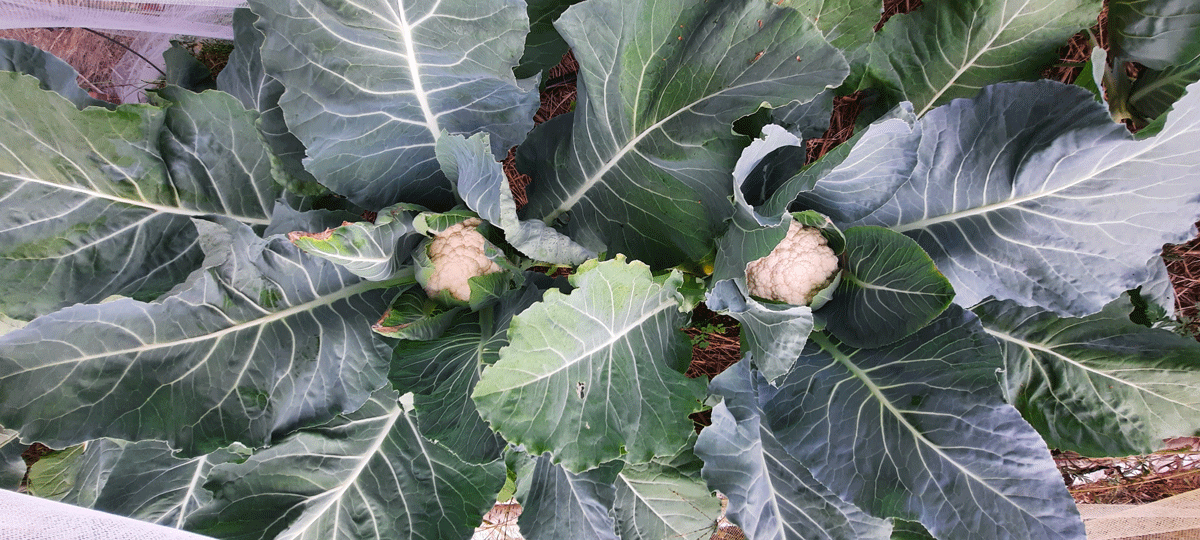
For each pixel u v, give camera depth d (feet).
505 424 1.83
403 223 2.24
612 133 2.17
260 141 2.32
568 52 2.78
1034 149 2.18
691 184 2.13
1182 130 2.00
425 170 2.45
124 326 2.04
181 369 2.13
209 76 2.73
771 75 1.90
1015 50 2.36
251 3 1.87
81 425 2.01
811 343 2.57
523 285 2.32
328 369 2.31
